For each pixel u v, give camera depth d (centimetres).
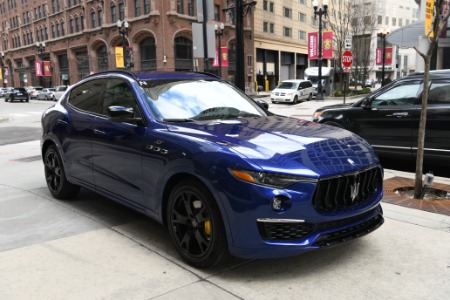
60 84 6394
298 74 7131
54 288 320
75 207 529
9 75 8038
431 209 489
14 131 1622
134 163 403
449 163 680
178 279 331
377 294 306
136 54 4641
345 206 332
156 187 378
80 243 408
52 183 570
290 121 436
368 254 373
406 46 1892
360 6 4741
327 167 321
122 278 334
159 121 397
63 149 523
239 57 1234
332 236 325
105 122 452
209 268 346
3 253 385
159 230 442
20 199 570
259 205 302
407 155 712
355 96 3497
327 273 338
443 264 353
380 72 9094
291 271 342
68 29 5859
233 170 311
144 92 427
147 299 302
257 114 464
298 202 304
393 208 495
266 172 305
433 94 683
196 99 446
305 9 7012
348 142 377
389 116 723
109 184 449
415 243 396
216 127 382
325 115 816
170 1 4316
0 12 7981
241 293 309
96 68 5425
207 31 933
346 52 2123
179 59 4522
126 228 449
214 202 327
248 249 311
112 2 4903
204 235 341
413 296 303
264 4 5866
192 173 335
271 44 6103
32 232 440
